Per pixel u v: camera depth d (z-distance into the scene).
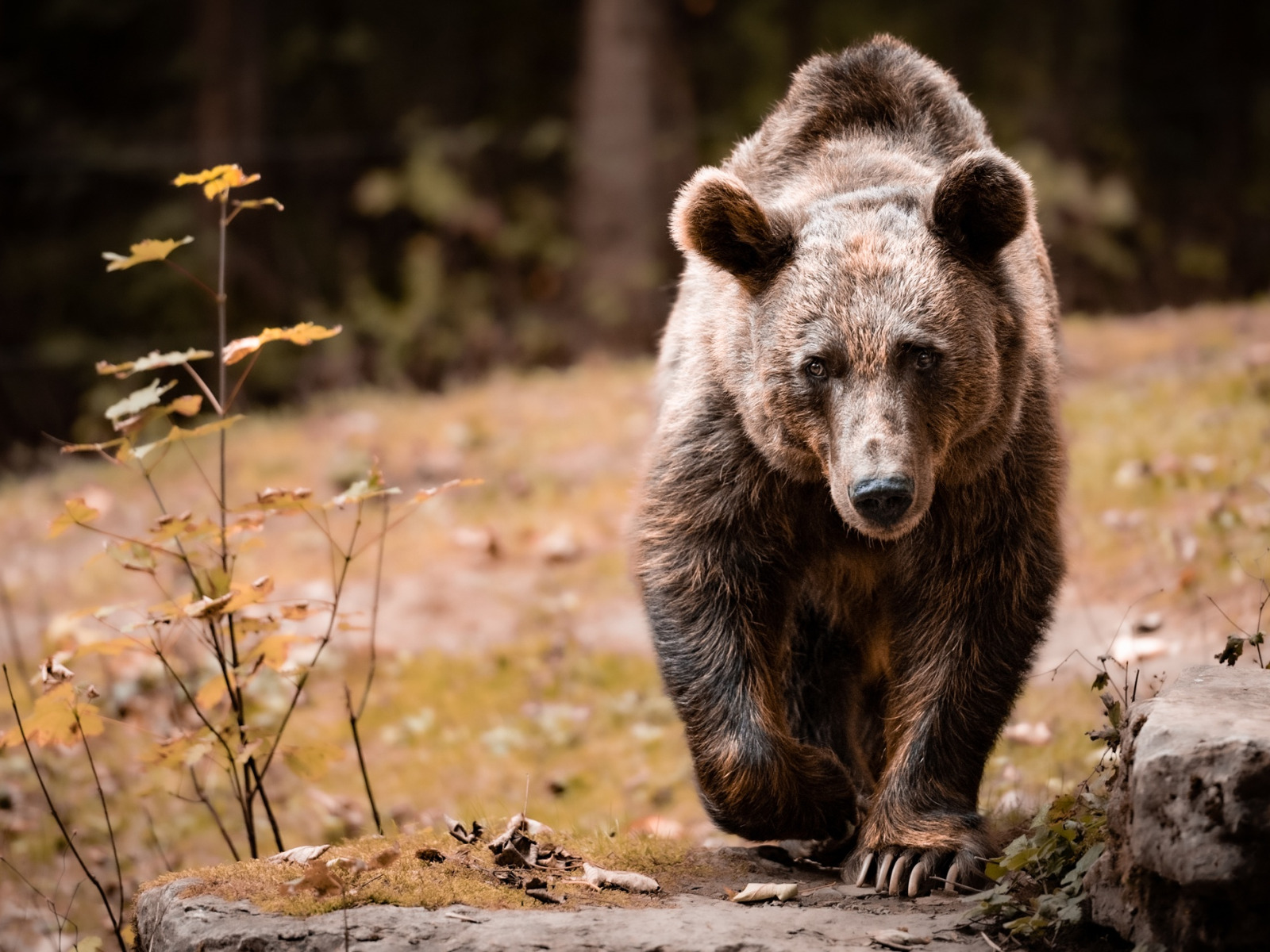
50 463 24.81
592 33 30.31
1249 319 20.98
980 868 6.50
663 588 7.23
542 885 6.34
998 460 6.96
